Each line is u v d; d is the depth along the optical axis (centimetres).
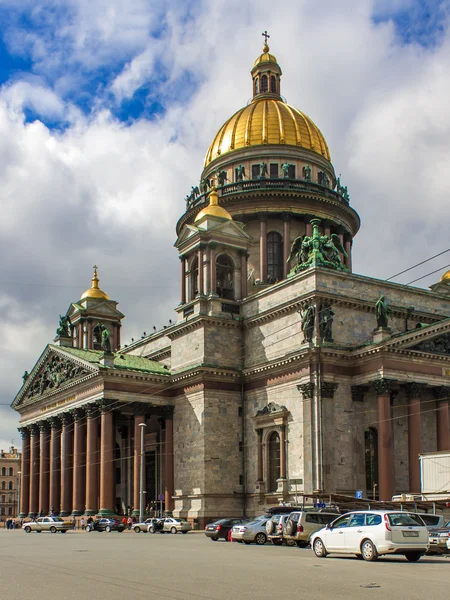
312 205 10844
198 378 8681
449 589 2542
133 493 9719
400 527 3725
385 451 7194
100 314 12144
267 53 12425
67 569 3269
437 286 11262
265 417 8231
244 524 5691
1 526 13038
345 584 2658
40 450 10631
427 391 7969
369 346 7469
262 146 11119
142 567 3359
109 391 8844
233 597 2297
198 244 9231
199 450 8519
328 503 6588
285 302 8275
